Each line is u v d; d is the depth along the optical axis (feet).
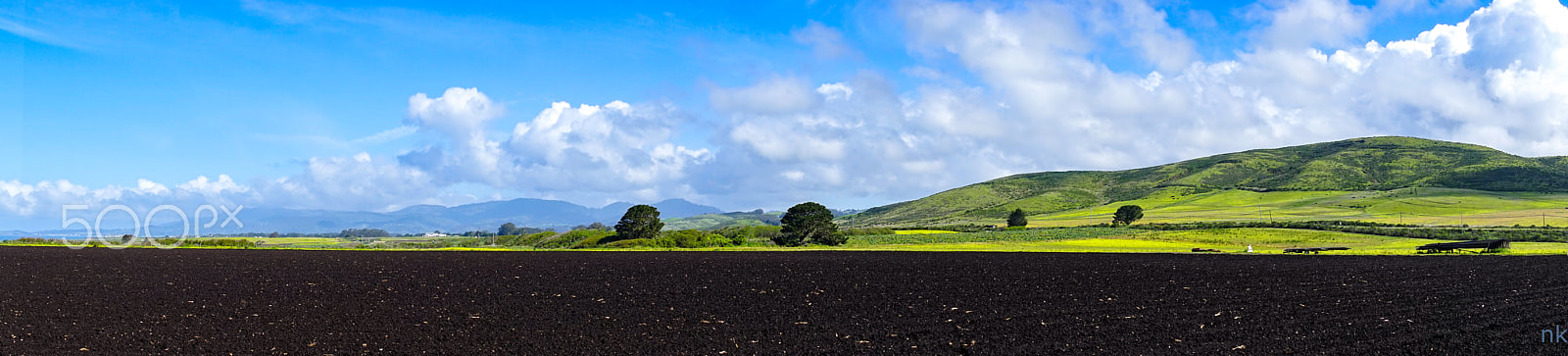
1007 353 60.95
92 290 103.40
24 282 114.01
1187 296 93.76
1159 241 315.78
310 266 151.23
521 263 160.97
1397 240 315.58
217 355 61.11
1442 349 61.16
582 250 241.76
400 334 69.05
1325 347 62.08
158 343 65.51
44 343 65.46
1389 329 69.77
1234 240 319.88
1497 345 62.49
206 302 90.74
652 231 338.34
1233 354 59.82
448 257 187.73
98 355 61.05
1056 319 76.43
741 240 309.63
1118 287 104.12
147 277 124.16
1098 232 378.94
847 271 135.85
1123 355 59.88
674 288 105.40
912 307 85.30
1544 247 246.47
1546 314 77.61
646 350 62.59
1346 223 474.90
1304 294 95.20
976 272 132.16
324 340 66.54
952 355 60.59
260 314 81.25
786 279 120.16
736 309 84.33
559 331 70.90
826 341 65.92
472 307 86.28
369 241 513.86
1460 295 93.25
